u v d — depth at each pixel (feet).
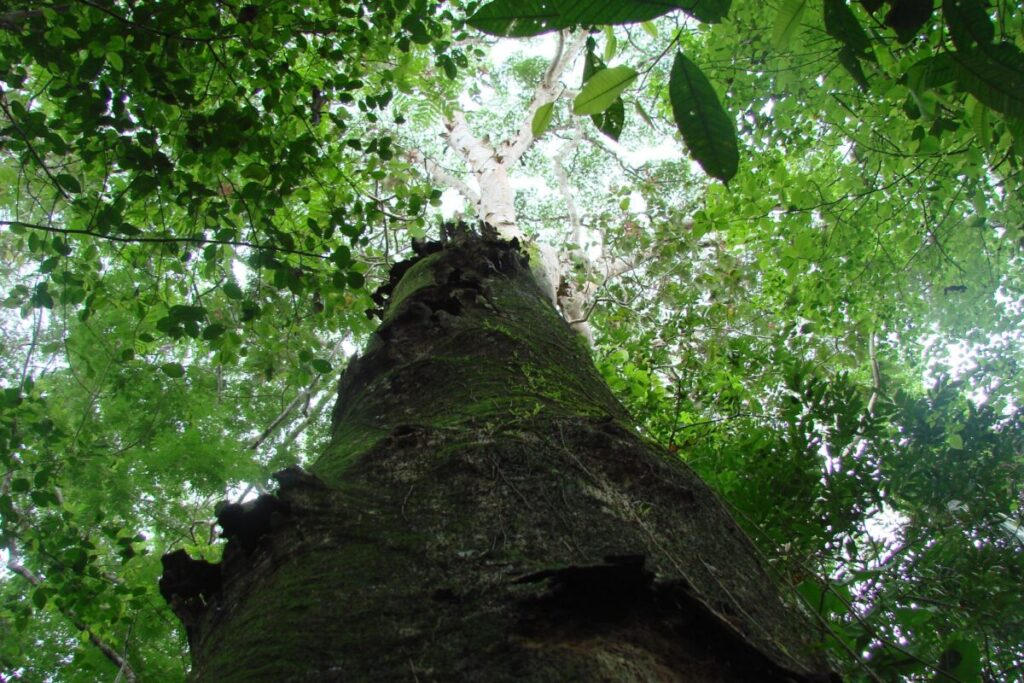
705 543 5.31
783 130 19.29
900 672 7.06
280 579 4.60
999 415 9.27
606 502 5.31
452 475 5.51
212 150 11.34
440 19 13.15
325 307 14.61
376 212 12.98
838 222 19.39
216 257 12.40
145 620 16.22
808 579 7.98
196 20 10.62
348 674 3.74
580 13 2.75
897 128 15.88
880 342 23.27
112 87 10.61
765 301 23.99
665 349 17.94
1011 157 10.39
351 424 7.29
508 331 8.41
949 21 2.92
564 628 4.00
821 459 9.02
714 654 4.08
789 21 3.02
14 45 10.97
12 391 12.66
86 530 15.60
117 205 11.00
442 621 4.05
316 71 13.98
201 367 21.50
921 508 9.25
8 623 17.79
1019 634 7.92
